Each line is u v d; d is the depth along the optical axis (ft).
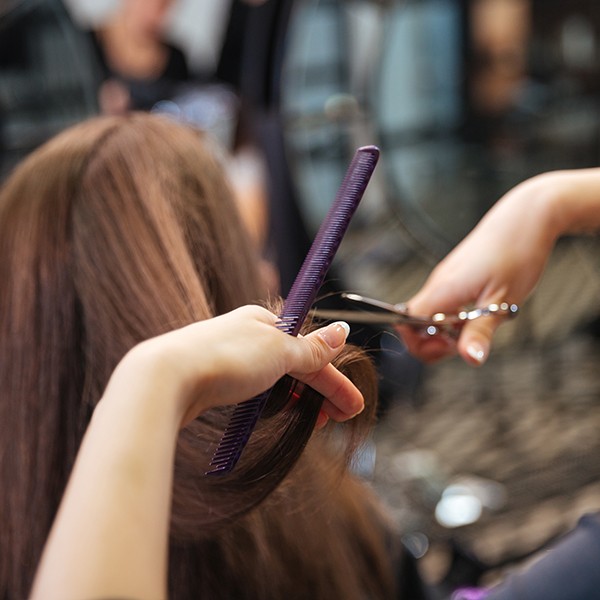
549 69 3.76
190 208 1.76
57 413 1.65
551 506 4.59
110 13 5.44
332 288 3.83
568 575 1.55
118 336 1.61
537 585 1.56
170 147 1.83
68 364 1.66
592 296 4.93
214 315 1.74
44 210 1.73
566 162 3.90
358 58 3.60
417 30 3.57
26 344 1.67
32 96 4.13
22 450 1.65
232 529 1.71
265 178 3.92
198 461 1.40
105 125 1.88
